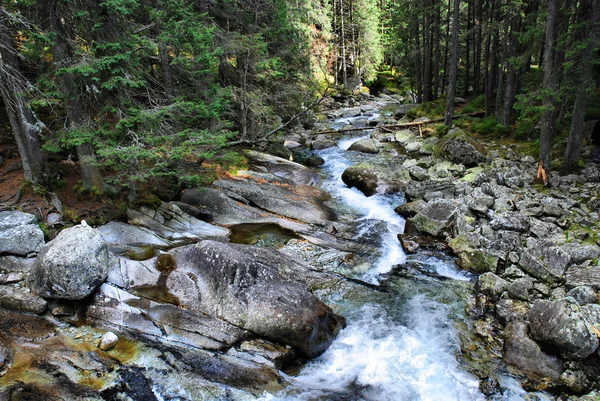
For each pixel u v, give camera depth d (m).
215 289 7.87
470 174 15.66
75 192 11.00
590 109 16.69
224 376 6.58
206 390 6.29
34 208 9.80
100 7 9.36
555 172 14.41
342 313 8.80
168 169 12.09
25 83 9.41
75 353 6.54
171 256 9.02
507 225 11.09
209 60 12.07
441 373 7.21
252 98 16.34
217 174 14.86
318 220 13.15
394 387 6.96
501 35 21.03
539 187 13.73
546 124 13.53
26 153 10.16
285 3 19.84
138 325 7.27
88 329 7.16
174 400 6.09
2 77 9.26
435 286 9.73
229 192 13.83
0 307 7.28
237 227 12.37
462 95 32.47
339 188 16.61
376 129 26.39
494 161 16.69
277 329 7.26
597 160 14.38
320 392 6.73
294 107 20.47
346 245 11.84
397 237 12.33
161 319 7.38
